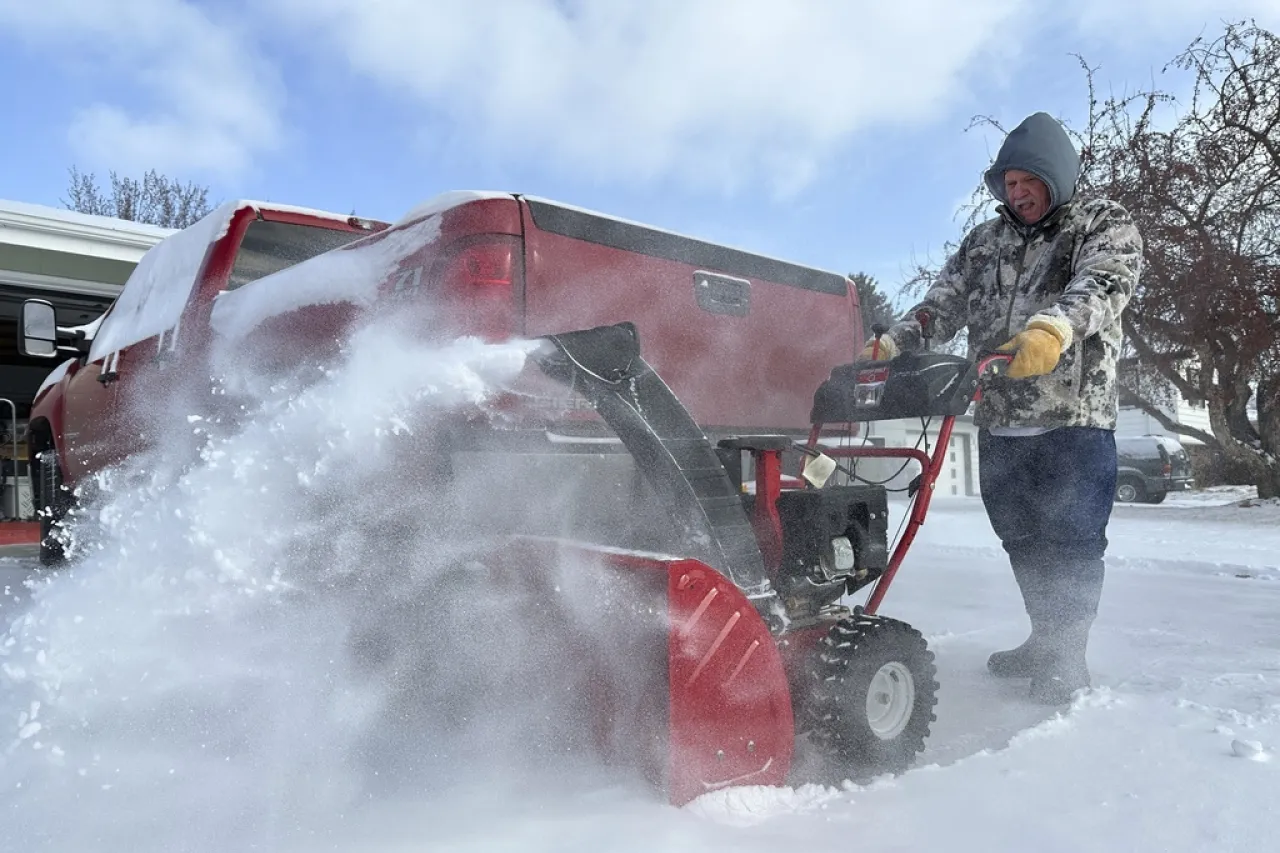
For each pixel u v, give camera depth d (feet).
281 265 14.20
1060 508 10.23
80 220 37.32
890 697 7.79
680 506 7.27
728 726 6.57
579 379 7.47
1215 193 38.55
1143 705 9.29
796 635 7.70
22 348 15.44
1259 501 39.75
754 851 5.74
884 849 5.83
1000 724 9.01
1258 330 36.88
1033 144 9.83
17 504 39.63
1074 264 9.98
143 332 14.07
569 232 9.41
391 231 9.37
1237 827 6.19
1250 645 12.39
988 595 17.30
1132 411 91.09
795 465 11.53
